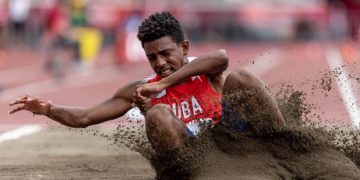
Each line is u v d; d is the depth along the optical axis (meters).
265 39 78.56
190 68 12.24
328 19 77.62
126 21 54.41
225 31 78.75
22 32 65.19
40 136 23.81
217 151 12.05
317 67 46.47
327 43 74.56
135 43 54.38
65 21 51.00
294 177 11.92
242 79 11.89
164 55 12.27
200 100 12.51
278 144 12.21
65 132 24.55
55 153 19.83
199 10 78.19
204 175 11.65
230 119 12.15
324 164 12.02
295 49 69.19
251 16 78.94
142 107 12.44
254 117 12.02
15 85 43.66
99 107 13.13
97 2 68.75
